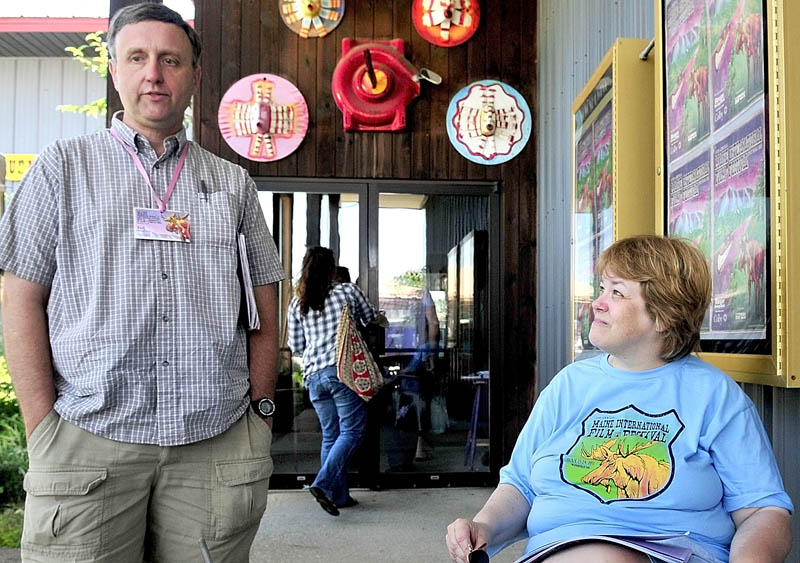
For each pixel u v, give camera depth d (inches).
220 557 79.4
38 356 74.6
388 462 209.5
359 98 207.6
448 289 212.1
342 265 210.4
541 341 205.5
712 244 85.0
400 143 210.4
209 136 207.9
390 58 205.3
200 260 78.7
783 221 69.7
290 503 194.4
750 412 65.7
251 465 80.8
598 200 123.6
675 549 58.8
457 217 212.5
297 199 210.7
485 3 212.5
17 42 394.3
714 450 64.7
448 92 211.2
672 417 66.1
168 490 77.6
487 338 212.4
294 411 210.5
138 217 76.6
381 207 210.7
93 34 369.4
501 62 212.2
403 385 211.0
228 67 208.5
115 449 74.6
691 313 67.7
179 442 76.2
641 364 69.5
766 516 61.5
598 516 64.7
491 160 210.8
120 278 75.2
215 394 77.8
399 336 211.2
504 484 72.7
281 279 88.1
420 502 194.4
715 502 63.9
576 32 168.7
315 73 209.9
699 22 88.2
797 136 69.8
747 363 76.2
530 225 211.9
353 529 170.1
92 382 74.1
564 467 67.8
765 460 64.1
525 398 211.3
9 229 74.2
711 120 84.9
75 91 412.8
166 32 78.5
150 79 77.0
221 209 80.7
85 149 77.7
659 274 67.7
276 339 87.6
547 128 198.7
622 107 110.8
